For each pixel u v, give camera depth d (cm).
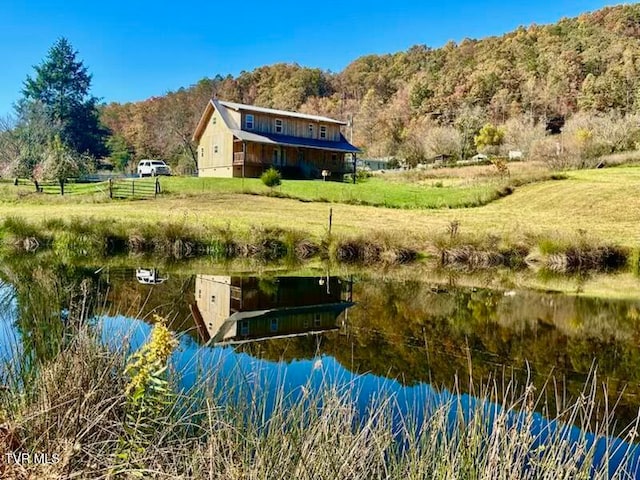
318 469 319
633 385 655
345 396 429
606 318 1067
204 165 4041
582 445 350
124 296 1041
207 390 391
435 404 508
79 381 348
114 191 2945
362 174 4528
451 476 318
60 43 6669
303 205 2809
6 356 446
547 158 4478
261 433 360
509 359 757
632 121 5088
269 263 1730
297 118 3941
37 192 3052
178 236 1809
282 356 704
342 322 977
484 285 1447
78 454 308
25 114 5322
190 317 924
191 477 313
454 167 4903
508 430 367
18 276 1179
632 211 2641
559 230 2103
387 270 1673
